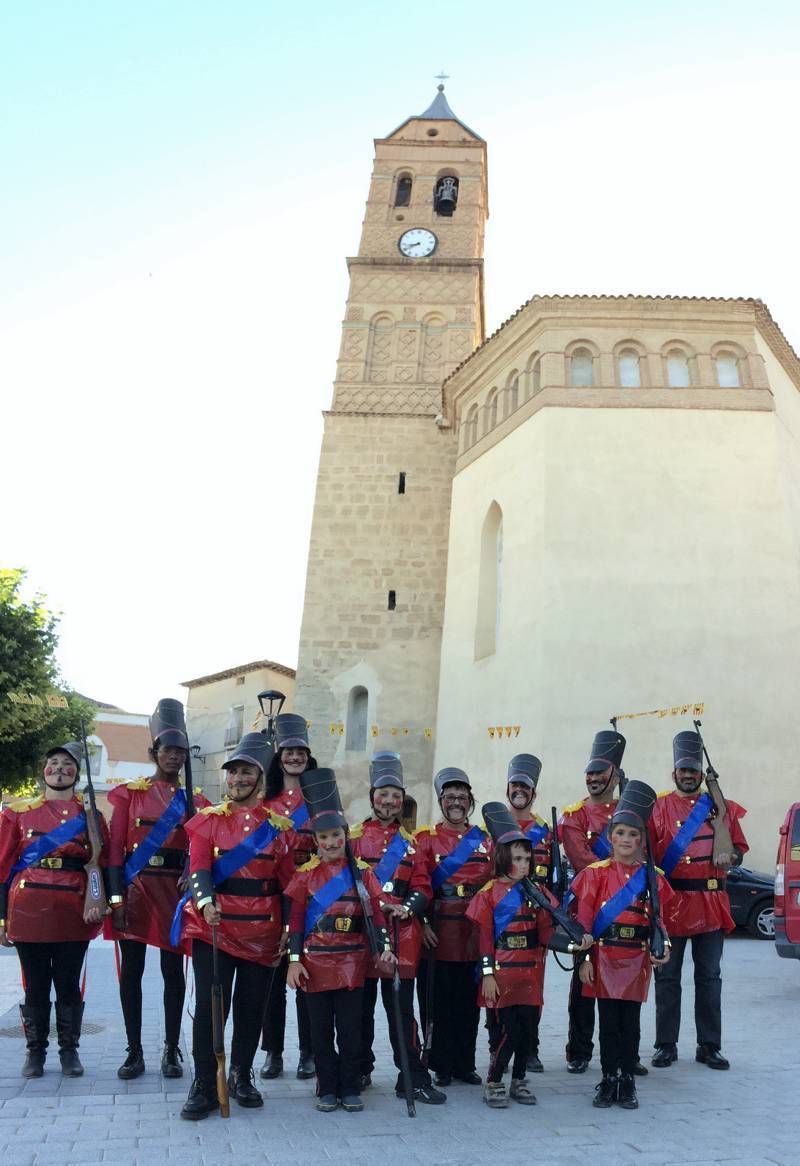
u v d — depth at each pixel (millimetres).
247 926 5871
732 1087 6414
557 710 18562
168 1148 4848
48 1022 6547
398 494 28453
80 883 6637
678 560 19469
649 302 22062
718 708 18297
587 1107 5895
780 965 12844
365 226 33250
